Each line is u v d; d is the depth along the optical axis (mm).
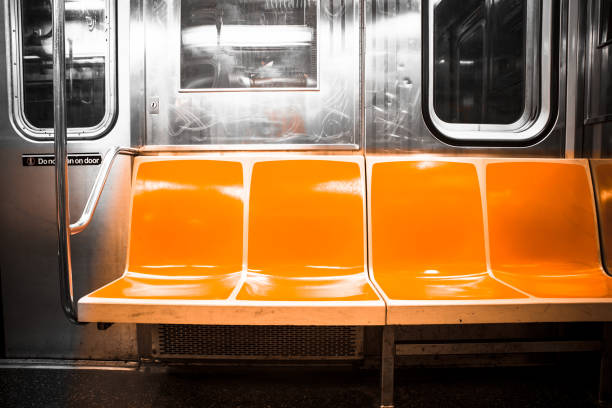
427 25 1916
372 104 1933
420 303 1303
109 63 1930
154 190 1834
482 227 1814
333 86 1940
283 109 1953
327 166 1855
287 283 1610
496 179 1861
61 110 1231
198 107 1959
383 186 1828
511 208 1841
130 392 1688
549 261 1813
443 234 1798
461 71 1991
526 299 1349
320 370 1868
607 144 1917
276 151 1970
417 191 1825
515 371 1845
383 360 1471
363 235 1789
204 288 1513
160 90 1953
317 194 1824
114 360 1975
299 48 1940
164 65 1944
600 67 1907
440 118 1995
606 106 1894
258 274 1741
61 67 1226
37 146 1953
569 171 1891
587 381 1761
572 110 1967
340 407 1579
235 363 1872
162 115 1961
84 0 1923
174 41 1938
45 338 2000
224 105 1957
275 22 1933
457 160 1871
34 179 1966
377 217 1797
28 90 1968
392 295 1393
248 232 1794
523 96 2006
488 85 1997
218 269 1768
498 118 2006
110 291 1452
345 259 1769
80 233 1978
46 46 1958
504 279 1680
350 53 1930
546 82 1964
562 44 1951
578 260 1826
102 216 1970
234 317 1305
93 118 1971
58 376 1827
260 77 1952
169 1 1927
